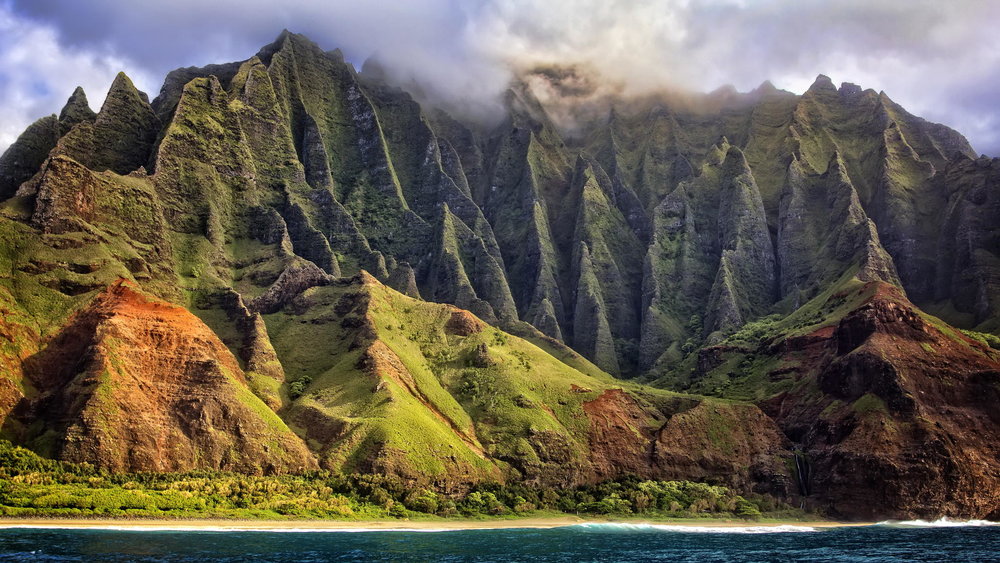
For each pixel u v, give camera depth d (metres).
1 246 194.00
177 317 192.38
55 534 128.12
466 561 126.94
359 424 188.12
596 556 137.12
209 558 115.56
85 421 160.62
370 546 137.75
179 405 176.00
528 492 194.38
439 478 183.38
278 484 169.00
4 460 152.62
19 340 176.12
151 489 155.75
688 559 136.12
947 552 146.50
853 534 176.88
